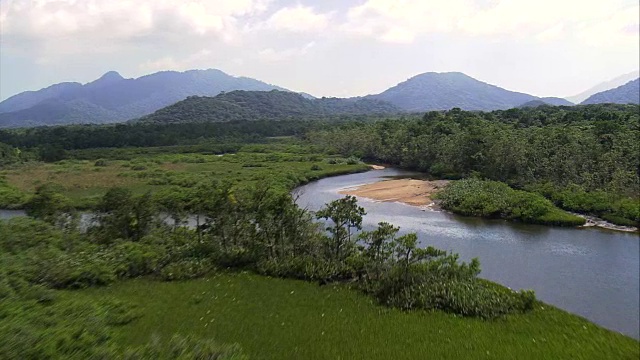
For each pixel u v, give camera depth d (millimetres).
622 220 44094
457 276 25500
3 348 15133
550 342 19609
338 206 30031
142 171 80375
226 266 30312
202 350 16672
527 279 30250
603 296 27375
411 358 18312
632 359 18109
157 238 32750
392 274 25406
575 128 68562
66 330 18062
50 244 31250
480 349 19016
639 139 57250
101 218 35531
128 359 15961
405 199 58875
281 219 30672
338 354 18656
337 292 25797
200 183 60375
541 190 54500
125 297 25250
